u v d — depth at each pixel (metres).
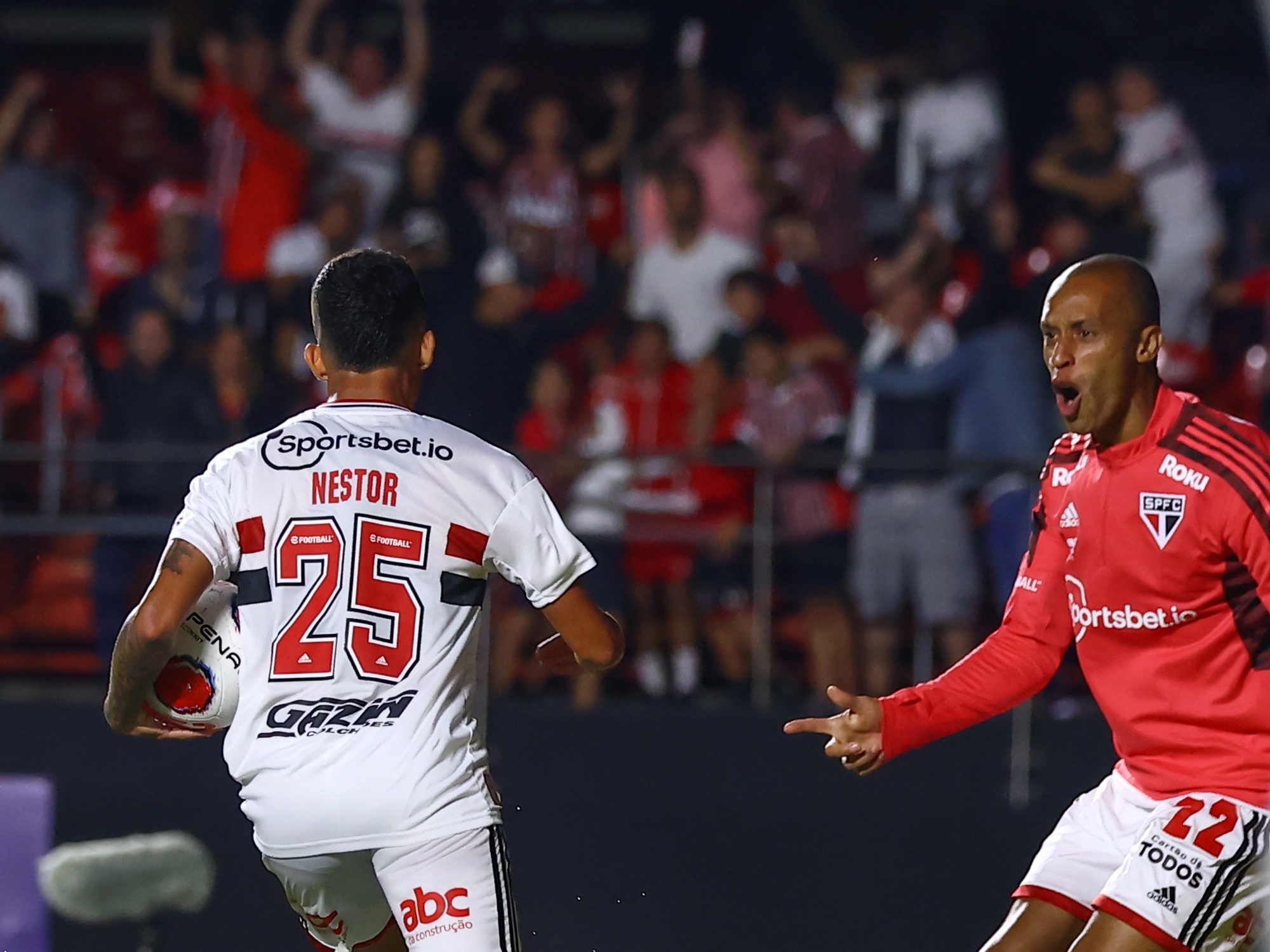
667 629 24.38
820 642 23.81
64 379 27.30
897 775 22.03
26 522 23.81
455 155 29.88
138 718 10.91
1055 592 12.22
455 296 26.67
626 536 23.66
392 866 10.16
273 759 10.18
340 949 11.28
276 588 10.35
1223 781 11.30
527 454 22.92
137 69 35.19
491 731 22.44
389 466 10.52
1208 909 11.01
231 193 28.42
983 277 24.89
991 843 21.69
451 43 34.56
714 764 22.27
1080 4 33.59
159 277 27.86
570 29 34.53
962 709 12.14
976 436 24.05
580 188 29.69
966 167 28.75
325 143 29.36
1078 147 28.78
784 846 22.00
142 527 23.98
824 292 27.06
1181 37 33.84
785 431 24.88
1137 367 11.30
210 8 31.28
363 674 10.21
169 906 21.73
